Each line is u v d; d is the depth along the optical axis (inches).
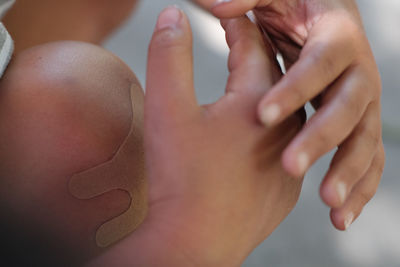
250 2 14.6
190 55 14.0
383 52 30.9
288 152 13.1
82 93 15.1
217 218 13.6
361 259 22.2
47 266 14.7
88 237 14.8
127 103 15.6
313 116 13.7
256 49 14.6
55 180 14.6
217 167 13.6
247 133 13.7
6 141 14.6
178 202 13.6
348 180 13.8
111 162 14.9
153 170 13.7
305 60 14.0
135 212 15.2
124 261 13.6
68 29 20.1
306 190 24.8
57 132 14.7
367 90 14.3
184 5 32.7
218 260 13.8
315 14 15.4
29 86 15.0
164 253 13.6
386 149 26.6
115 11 21.6
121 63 16.5
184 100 13.8
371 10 33.3
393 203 24.3
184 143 13.6
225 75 29.5
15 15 18.8
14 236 14.6
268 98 13.3
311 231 23.2
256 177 13.8
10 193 14.5
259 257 22.1
